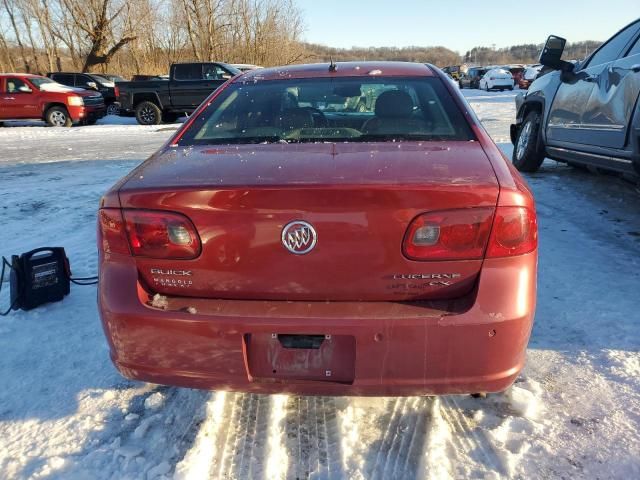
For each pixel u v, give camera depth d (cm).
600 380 245
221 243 180
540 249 404
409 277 178
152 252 185
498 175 188
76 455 207
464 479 191
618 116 422
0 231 499
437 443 207
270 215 176
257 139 246
